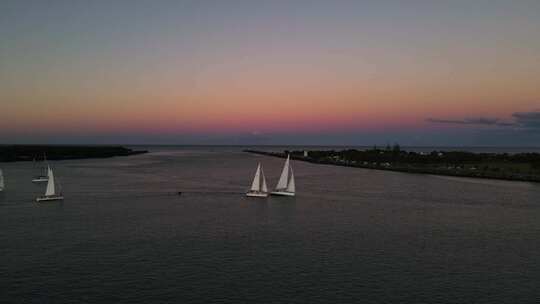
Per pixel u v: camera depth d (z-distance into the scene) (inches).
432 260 1834.4
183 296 1433.3
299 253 1915.6
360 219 2689.5
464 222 2608.3
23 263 1739.7
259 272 1660.9
